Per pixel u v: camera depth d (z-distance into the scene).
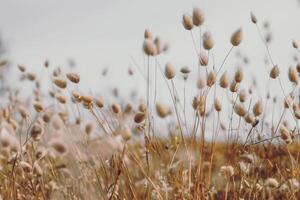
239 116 1.27
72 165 1.19
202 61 1.20
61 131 1.04
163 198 1.23
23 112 1.26
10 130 1.04
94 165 1.17
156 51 1.18
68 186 1.23
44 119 1.10
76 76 1.24
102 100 1.20
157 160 1.28
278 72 1.32
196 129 1.21
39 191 1.27
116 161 1.18
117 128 1.18
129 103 1.23
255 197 1.30
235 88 1.25
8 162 1.22
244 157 1.29
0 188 1.29
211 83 1.20
